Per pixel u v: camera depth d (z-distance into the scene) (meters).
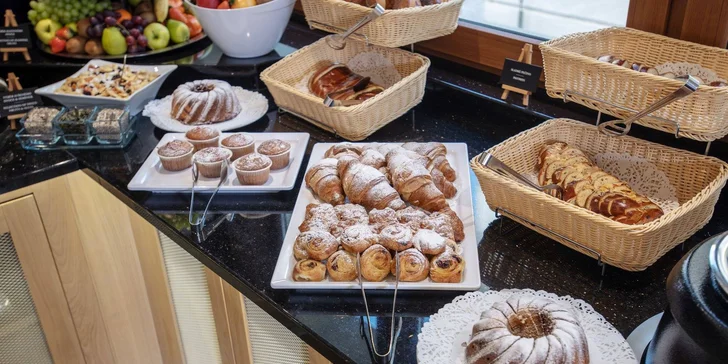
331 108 1.54
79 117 1.68
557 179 1.28
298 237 1.17
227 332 1.47
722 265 0.78
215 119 1.73
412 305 1.09
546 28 1.69
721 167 1.17
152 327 1.88
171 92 2.01
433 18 1.54
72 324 1.81
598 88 1.20
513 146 1.36
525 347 0.86
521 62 1.59
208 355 1.68
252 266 1.21
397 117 1.67
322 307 1.10
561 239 1.16
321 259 1.13
